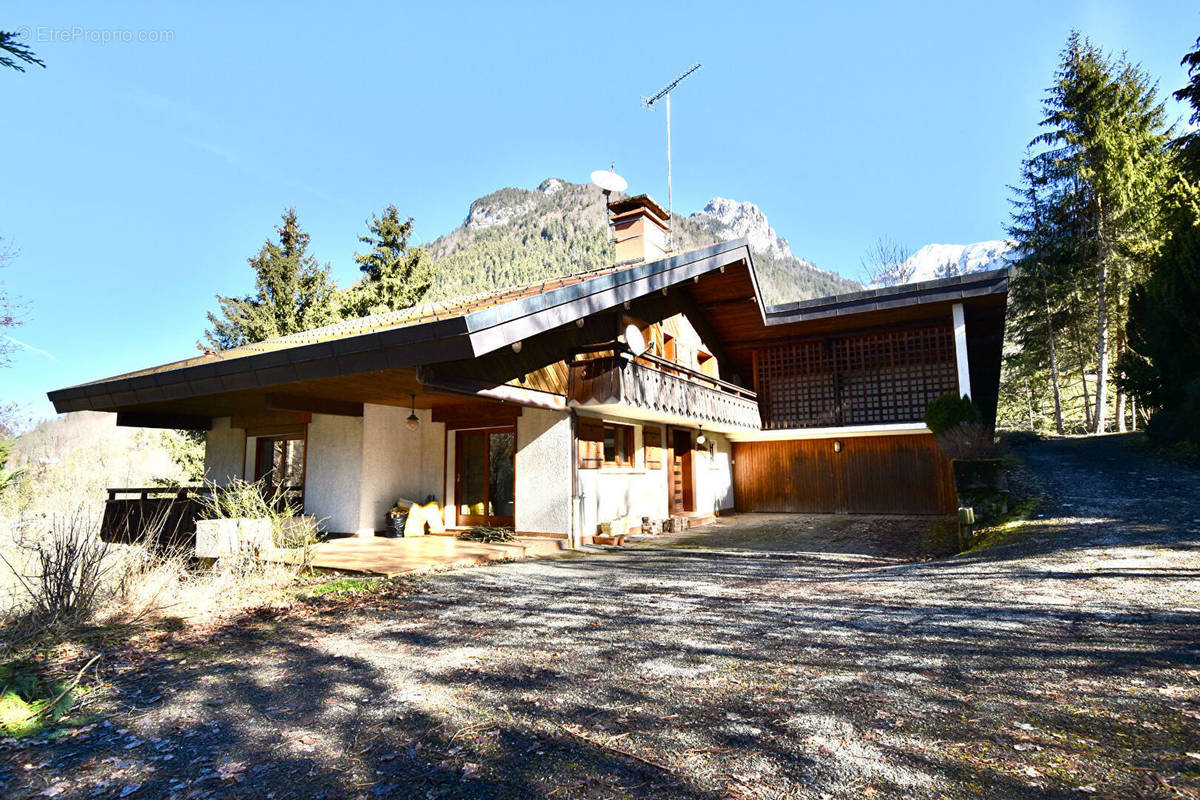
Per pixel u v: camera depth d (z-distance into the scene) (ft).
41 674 12.66
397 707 10.73
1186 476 34.27
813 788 7.50
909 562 27.40
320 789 8.01
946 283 42.96
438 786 7.97
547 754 8.76
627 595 20.54
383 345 20.79
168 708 10.92
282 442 41.81
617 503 38.93
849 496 51.03
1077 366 93.40
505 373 28.17
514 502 35.55
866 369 49.88
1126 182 71.31
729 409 46.01
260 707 10.90
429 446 40.01
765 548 34.24
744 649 13.58
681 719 9.80
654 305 42.19
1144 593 15.75
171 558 20.47
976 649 12.62
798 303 48.57
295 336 45.96
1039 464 45.60
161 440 79.00
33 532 19.44
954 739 8.67
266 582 22.13
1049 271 81.35
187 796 7.93
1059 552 21.84
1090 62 75.61
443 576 24.61
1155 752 7.98
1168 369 43.06
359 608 18.89
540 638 15.11
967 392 42.11
